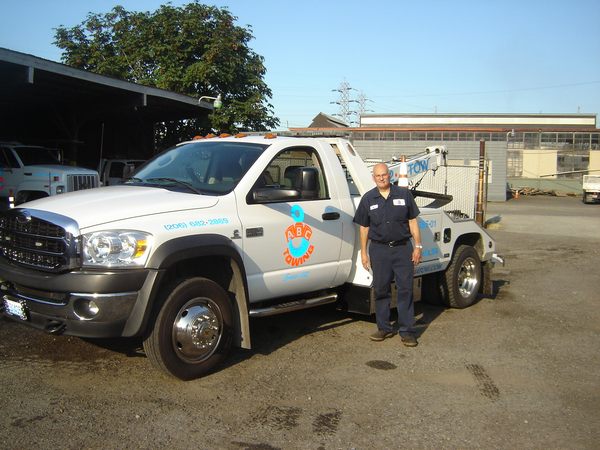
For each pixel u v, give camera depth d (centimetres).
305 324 662
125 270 429
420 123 6000
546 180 4756
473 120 5950
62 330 439
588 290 930
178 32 2450
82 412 408
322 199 584
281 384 477
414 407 441
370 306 618
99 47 2603
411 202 583
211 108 1947
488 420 421
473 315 743
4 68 1387
